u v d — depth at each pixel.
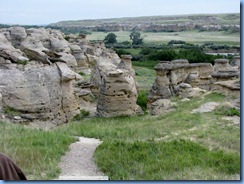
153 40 126.69
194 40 110.56
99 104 26.62
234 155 13.12
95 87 33.25
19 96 22.61
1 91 22.28
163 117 23.22
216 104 23.53
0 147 13.82
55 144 15.13
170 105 26.70
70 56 43.75
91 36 161.38
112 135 18.19
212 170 11.62
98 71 34.12
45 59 24.94
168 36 143.50
